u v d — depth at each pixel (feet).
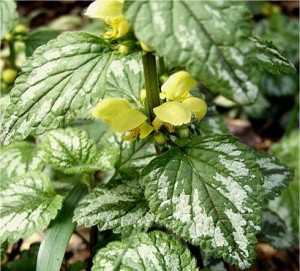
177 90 0.93
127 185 1.08
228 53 0.72
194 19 0.73
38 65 0.91
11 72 1.54
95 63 0.90
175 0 0.74
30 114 0.90
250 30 0.74
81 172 1.16
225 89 0.72
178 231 0.89
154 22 0.72
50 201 1.12
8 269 1.27
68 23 2.68
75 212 1.04
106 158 1.14
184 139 0.97
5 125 0.91
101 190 1.07
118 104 0.97
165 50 0.72
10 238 1.06
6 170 1.27
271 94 2.24
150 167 0.94
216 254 0.88
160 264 0.99
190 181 0.92
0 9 1.26
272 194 1.12
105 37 0.91
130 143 1.19
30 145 1.33
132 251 1.00
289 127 1.99
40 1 3.00
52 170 1.40
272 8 2.51
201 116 0.97
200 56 0.72
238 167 0.92
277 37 2.28
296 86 2.24
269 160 1.18
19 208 1.11
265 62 0.98
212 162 0.93
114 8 0.87
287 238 1.43
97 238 1.26
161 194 0.91
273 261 1.69
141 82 1.07
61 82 0.90
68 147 1.16
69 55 0.91
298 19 2.81
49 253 1.10
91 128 1.37
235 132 2.14
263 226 1.42
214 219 0.90
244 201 0.90
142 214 1.03
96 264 1.01
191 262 0.99
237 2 0.75
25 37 1.52
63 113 0.89
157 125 0.96
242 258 0.88
